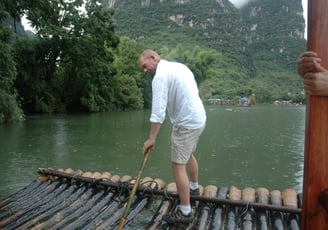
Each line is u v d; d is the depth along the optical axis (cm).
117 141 1401
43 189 467
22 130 1744
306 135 156
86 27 3097
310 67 149
